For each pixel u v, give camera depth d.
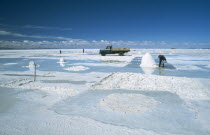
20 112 4.98
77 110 5.14
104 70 14.12
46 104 5.68
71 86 8.30
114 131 3.82
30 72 12.97
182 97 6.48
